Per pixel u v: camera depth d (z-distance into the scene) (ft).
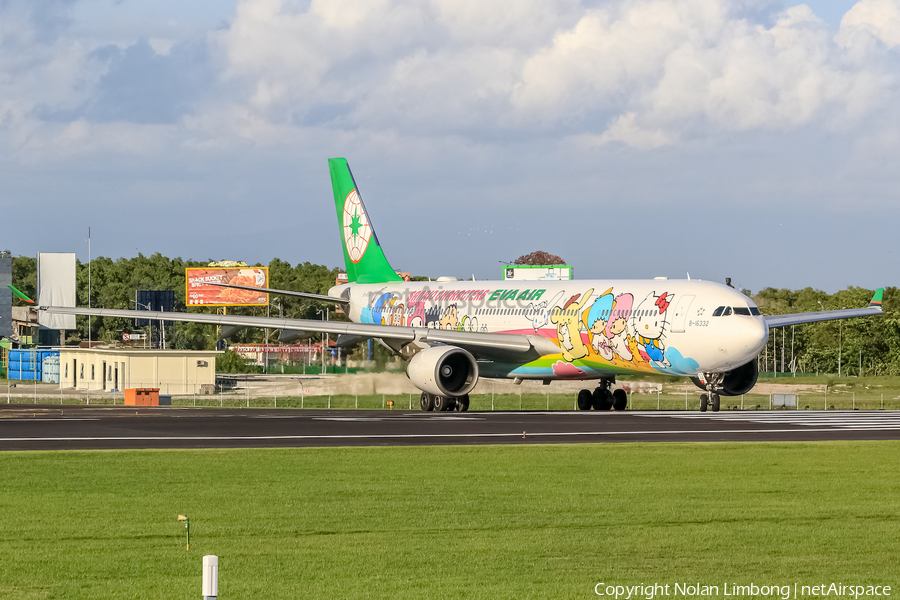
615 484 230.48
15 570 148.97
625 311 474.08
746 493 219.41
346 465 259.39
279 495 212.23
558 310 510.58
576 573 149.79
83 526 179.93
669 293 461.37
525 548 164.86
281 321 520.01
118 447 298.56
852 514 195.52
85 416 446.60
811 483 234.38
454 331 530.68
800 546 168.04
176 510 195.00
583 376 513.45
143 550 161.79
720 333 435.12
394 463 263.70
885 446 309.63
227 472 245.45
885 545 168.96
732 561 157.99
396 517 189.37
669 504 204.95
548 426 379.76
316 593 138.00
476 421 406.00
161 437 328.29
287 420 408.87
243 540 169.37
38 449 292.20
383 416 442.50
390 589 140.36
